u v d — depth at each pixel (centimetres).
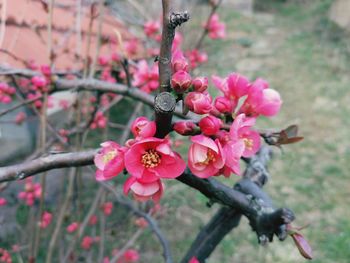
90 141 414
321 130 570
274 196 452
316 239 397
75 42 281
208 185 100
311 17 970
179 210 404
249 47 807
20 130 431
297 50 797
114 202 357
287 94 654
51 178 392
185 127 85
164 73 83
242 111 98
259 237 97
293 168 497
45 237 339
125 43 288
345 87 670
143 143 81
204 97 85
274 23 952
